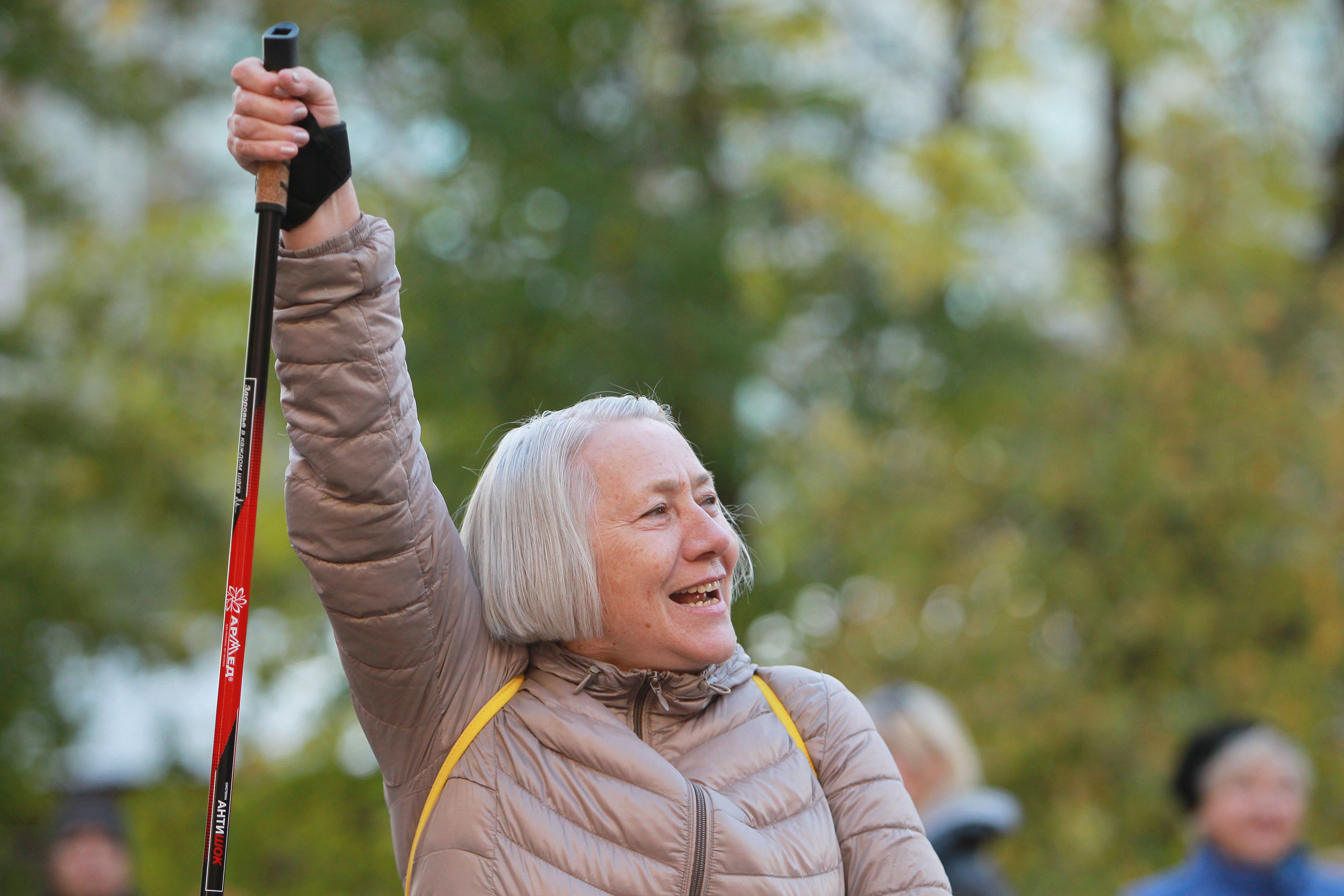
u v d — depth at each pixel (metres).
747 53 28.14
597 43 26.78
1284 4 30.66
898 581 26.44
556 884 5.01
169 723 28.09
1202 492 24.45
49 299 30.28
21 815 27.61
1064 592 25.03
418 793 5.38
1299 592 24.69
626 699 5.46
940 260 27.98
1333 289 26.61
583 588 5.37
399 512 5.13
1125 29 29.94
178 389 31.02
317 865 26.06
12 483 29.11
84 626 29.39
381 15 27.16
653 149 27.22
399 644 5.21
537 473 5.50
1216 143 29.86
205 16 29.39
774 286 28.56
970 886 10.12
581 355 24.30
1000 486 26.42
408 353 24.64
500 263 24.98
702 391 24.48
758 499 27.61
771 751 5.46
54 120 30.36
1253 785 11.26
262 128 4.90
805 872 5.21
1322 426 24.78
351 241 5.06
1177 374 25.48
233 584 5.09
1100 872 23.52
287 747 27.91
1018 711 24.34
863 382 28.34
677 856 5.05
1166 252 30.33
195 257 30.91
